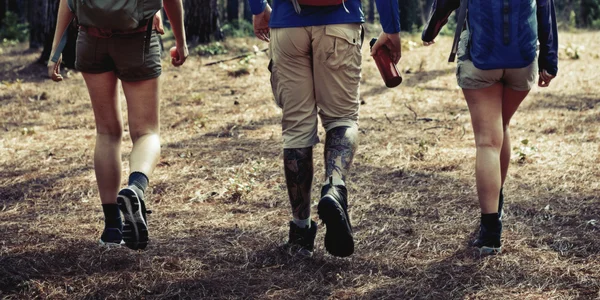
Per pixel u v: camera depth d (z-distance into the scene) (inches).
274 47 125.7
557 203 173.3
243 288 122.9
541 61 135.2
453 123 285.3
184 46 143.6
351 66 124.1
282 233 152.7
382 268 131.5
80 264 133.9
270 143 258.5
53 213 172.7
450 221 160.6
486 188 133.2
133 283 124.7
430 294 118.4
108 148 140.5
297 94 126.0
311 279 126.6
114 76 135.2
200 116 313.0
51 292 120.7
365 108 328.8
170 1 135.0
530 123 278.8
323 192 116.8
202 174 211.5
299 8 120.8
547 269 128.3
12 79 458.3
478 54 127.5
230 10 1283.2
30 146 258.1
